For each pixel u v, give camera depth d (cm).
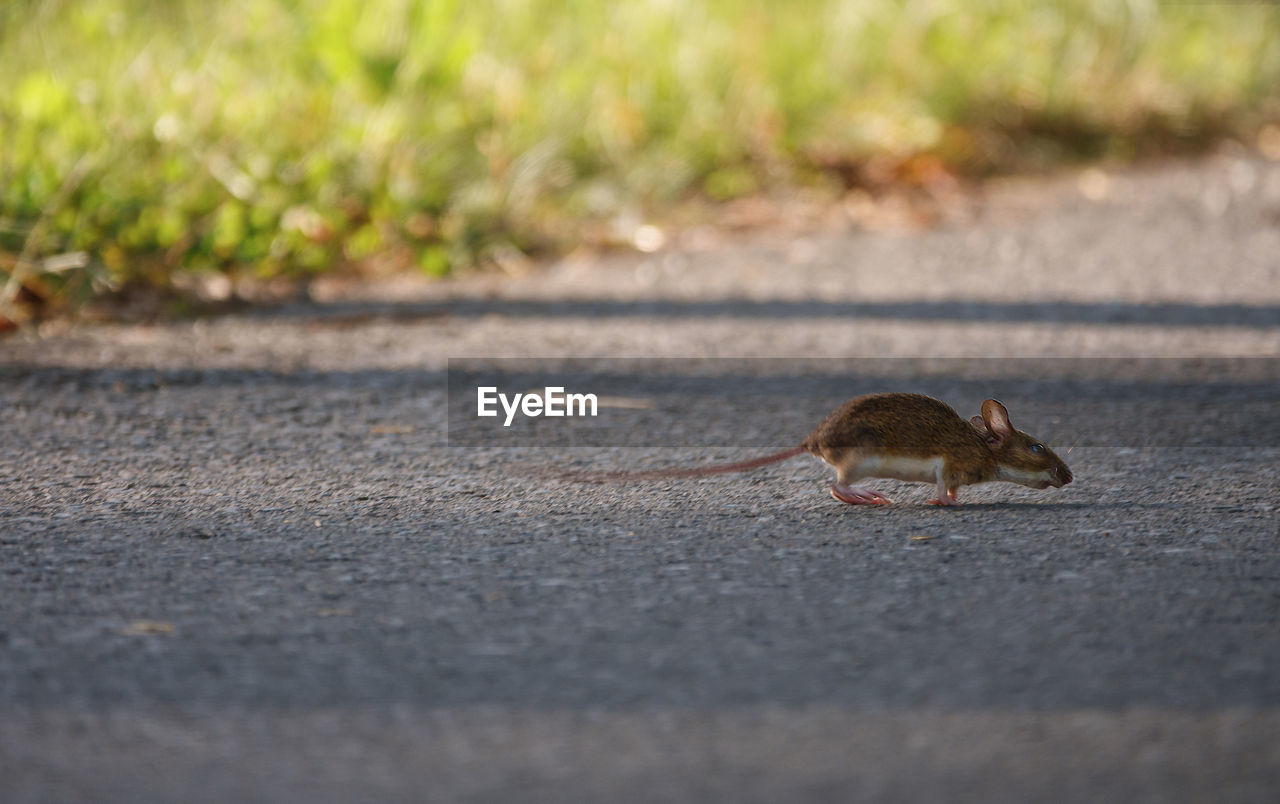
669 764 357
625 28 1401
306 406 740
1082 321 927
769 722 378
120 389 764
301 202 1082
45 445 662
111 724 379
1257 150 1559
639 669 412
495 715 384
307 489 600
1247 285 1017
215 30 1230
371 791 345
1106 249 1138
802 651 424
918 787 345
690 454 664
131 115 1070
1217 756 357
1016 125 1474
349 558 510
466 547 523
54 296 929
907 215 1250
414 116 1186
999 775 350
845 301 991
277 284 1025
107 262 973
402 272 1071
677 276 1069
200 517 560
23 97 1041
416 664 417
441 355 853
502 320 944
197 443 671
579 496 592
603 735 372
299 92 1166
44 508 570
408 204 1117
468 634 439
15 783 350
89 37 1187
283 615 455
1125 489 595
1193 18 1816
